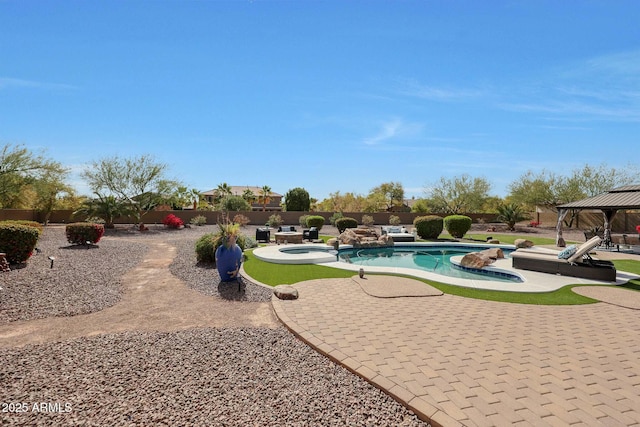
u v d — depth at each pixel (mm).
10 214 26328
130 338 4730
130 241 16656
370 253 16016
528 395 3363
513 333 5078
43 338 4777
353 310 6141
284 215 36000
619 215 27344
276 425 2877
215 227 28141
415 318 5730
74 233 13141
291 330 5172
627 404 3240
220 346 4531
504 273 10367
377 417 3055
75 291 7066
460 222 20984
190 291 7547
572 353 4379
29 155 24047
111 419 2893
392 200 55281
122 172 27047
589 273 9117
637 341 4816
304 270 10070
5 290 6629
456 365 3992
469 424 2893
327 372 3879
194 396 3291
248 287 7910
